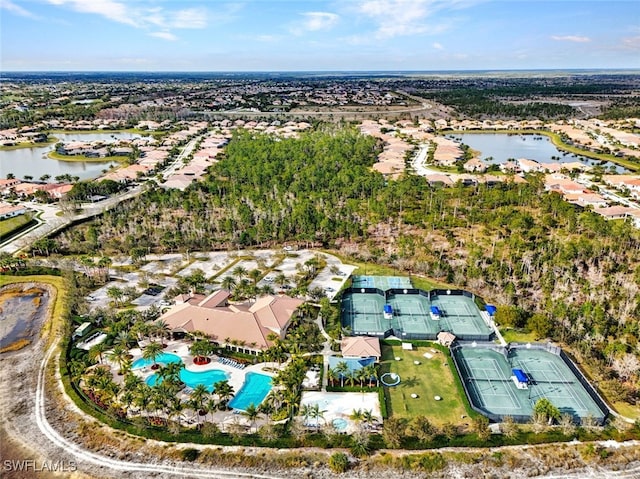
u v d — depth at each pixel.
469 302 119.81
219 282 129.50
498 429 76.31
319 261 142.62
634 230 146.62
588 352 93.44
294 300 112.19
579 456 71.06
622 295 113.44
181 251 151.62
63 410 82.44
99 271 135.75
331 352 97.62
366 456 71.44
